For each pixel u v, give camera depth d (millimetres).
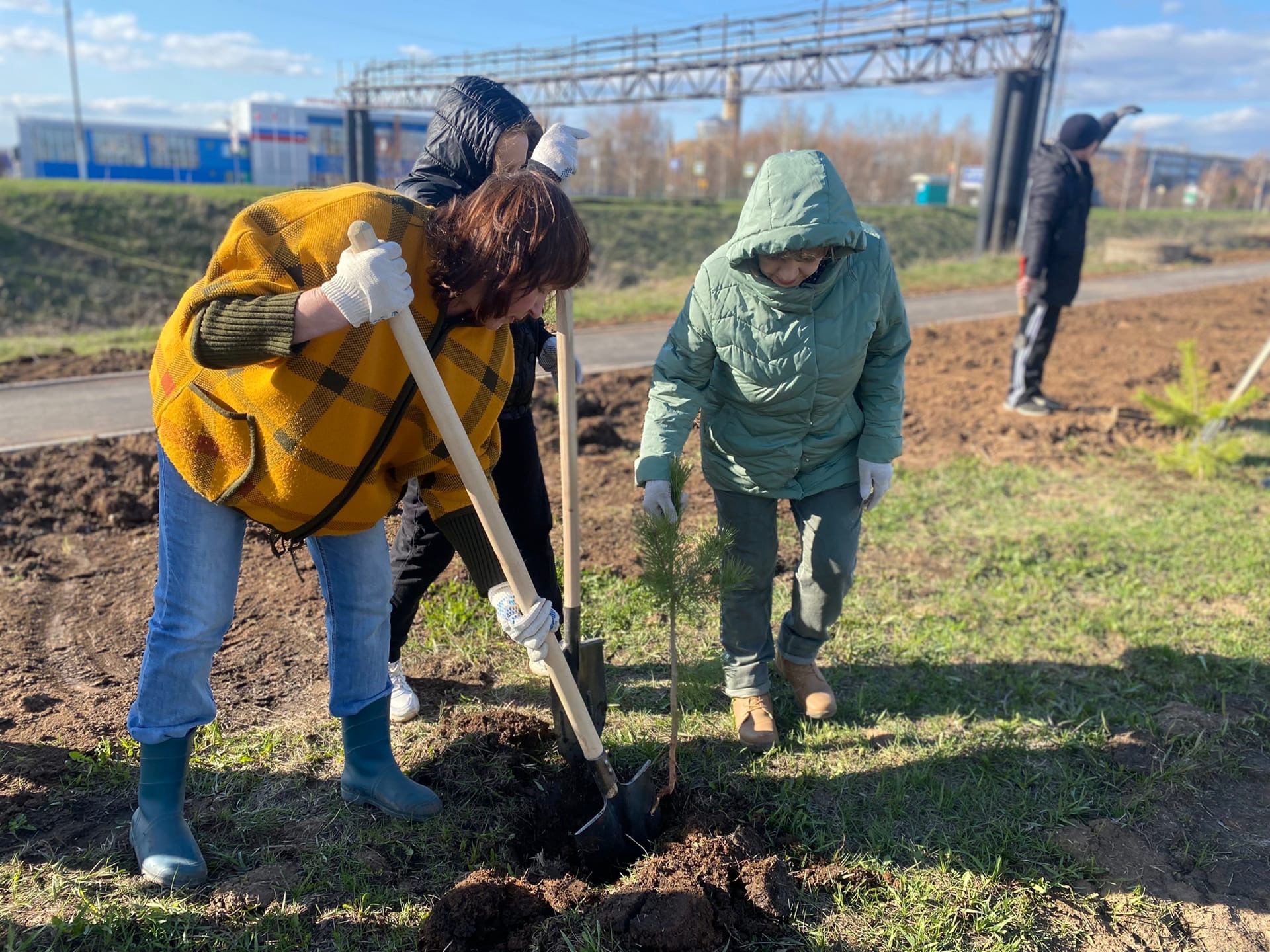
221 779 2592
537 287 1759
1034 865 2400
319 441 1938
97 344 9609
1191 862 2443
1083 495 5273
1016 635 3602
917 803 2631
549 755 2801
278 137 41562
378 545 2404
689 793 2588
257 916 2121
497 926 2107
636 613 3699
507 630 2195
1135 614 3771
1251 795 2709
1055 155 6398
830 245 2207
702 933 2061
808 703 2986
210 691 2250
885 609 3807
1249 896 2328
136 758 2672
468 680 3205
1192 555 4352
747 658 2879
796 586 2912
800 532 2844
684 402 2602
